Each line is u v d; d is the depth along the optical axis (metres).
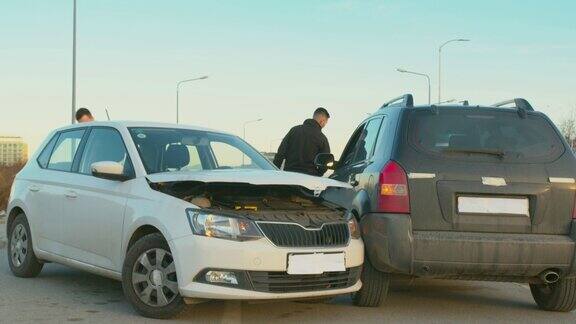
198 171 6.36
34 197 7.98
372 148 7.21
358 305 6.92
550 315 6.77
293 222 5.99
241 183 5.93
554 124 6.75
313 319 6.33
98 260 6.87
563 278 6.51
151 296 6.13
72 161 7.66
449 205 6.31
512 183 6.36
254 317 6.36
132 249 6.22
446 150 6.43
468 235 6.27
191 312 6.45
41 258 7.87
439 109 6.67
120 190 6.66
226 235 5.76
